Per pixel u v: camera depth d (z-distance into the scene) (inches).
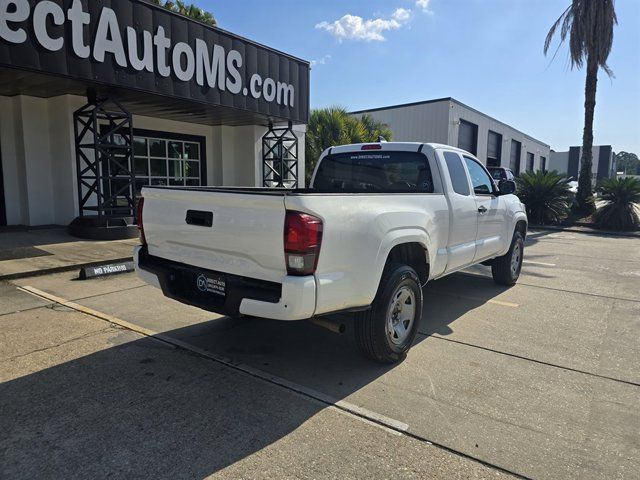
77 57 322.3
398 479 102.3
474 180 240.2
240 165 601.3
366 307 148.3
